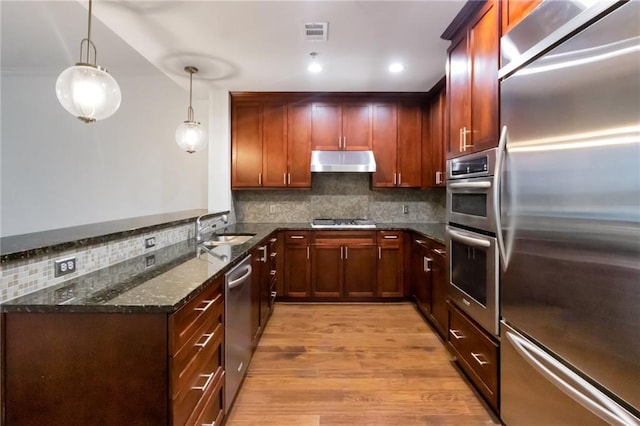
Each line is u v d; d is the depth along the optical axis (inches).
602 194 42.1
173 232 96.9
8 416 45.2
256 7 83.0
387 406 78.4
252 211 172.7
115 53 142.0
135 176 171.8
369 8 83.4
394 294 152.6
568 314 48.8
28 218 170.1
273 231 138.5
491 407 76.5
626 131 38.6
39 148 169.5
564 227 48.9
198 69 125.5
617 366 40.9
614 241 40.7
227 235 125.3
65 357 44.9
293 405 78.8
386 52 109.6
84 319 44.8
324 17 87.6
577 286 46.8
